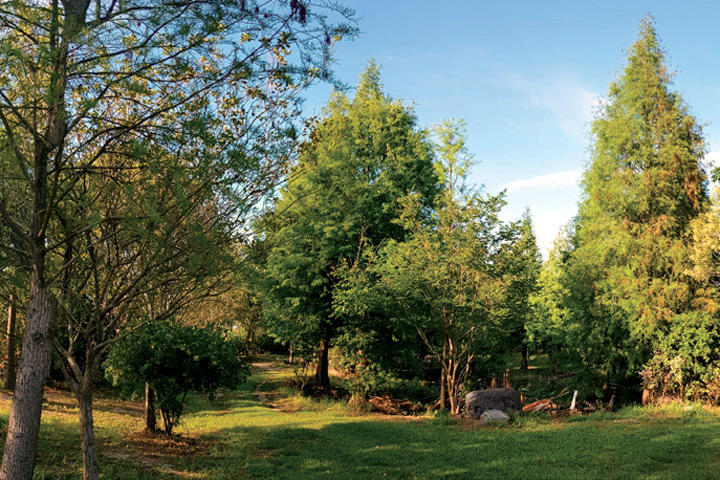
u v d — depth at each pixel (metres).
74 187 7.18
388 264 20.81
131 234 6.69
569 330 27.59
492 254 20.55
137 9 5.61
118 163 7.20
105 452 10.55
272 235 7.53
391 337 23.09
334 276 23.59
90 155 7.33
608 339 23.97
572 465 11.82
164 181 6.30
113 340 7.53
